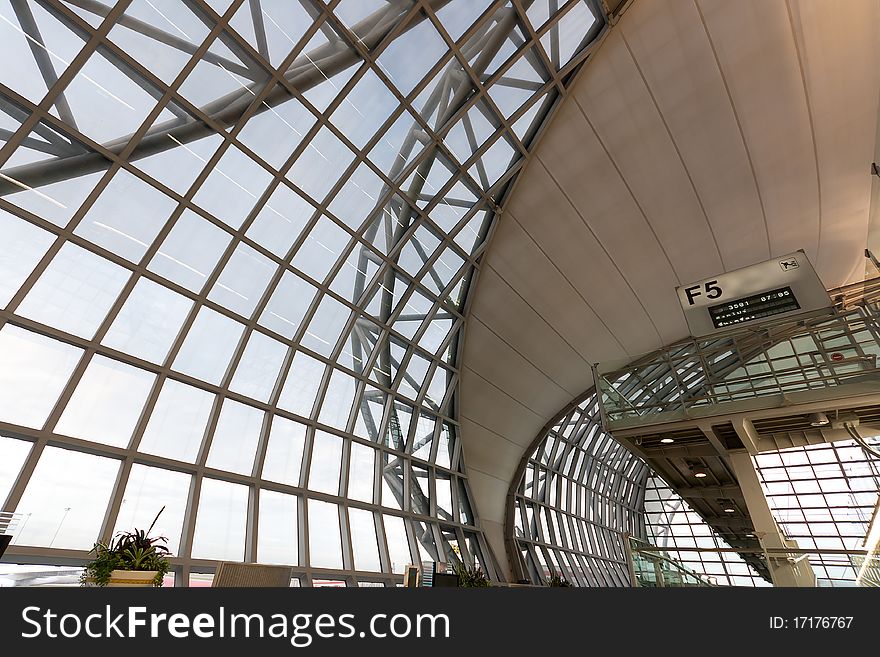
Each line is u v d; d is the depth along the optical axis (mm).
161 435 10531
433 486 17719
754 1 13242
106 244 9883
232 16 9547
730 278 11227
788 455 24469
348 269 14266
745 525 22609
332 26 10617
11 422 8391
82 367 9383
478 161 14922
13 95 8023
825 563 7270
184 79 9562
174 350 10914
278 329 13234
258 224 12094
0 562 7625
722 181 17531
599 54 13961
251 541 11188
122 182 9812
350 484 14531
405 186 14094
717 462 14891
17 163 8516
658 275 20422
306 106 11266
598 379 13227
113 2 8641
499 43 12594
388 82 11969
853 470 22844
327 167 12477
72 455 9062
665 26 13641
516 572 20406
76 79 8742
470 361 19812
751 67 14641
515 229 17266
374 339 15930
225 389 11859
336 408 14859
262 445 12445
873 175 17891
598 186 16906
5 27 8031
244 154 11109
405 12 11289
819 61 14586
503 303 19141
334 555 12938
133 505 9578
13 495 8031
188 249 11141
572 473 29344
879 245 20672
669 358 12133
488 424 21562
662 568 8492
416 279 16078
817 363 10258
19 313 8789
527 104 14188
